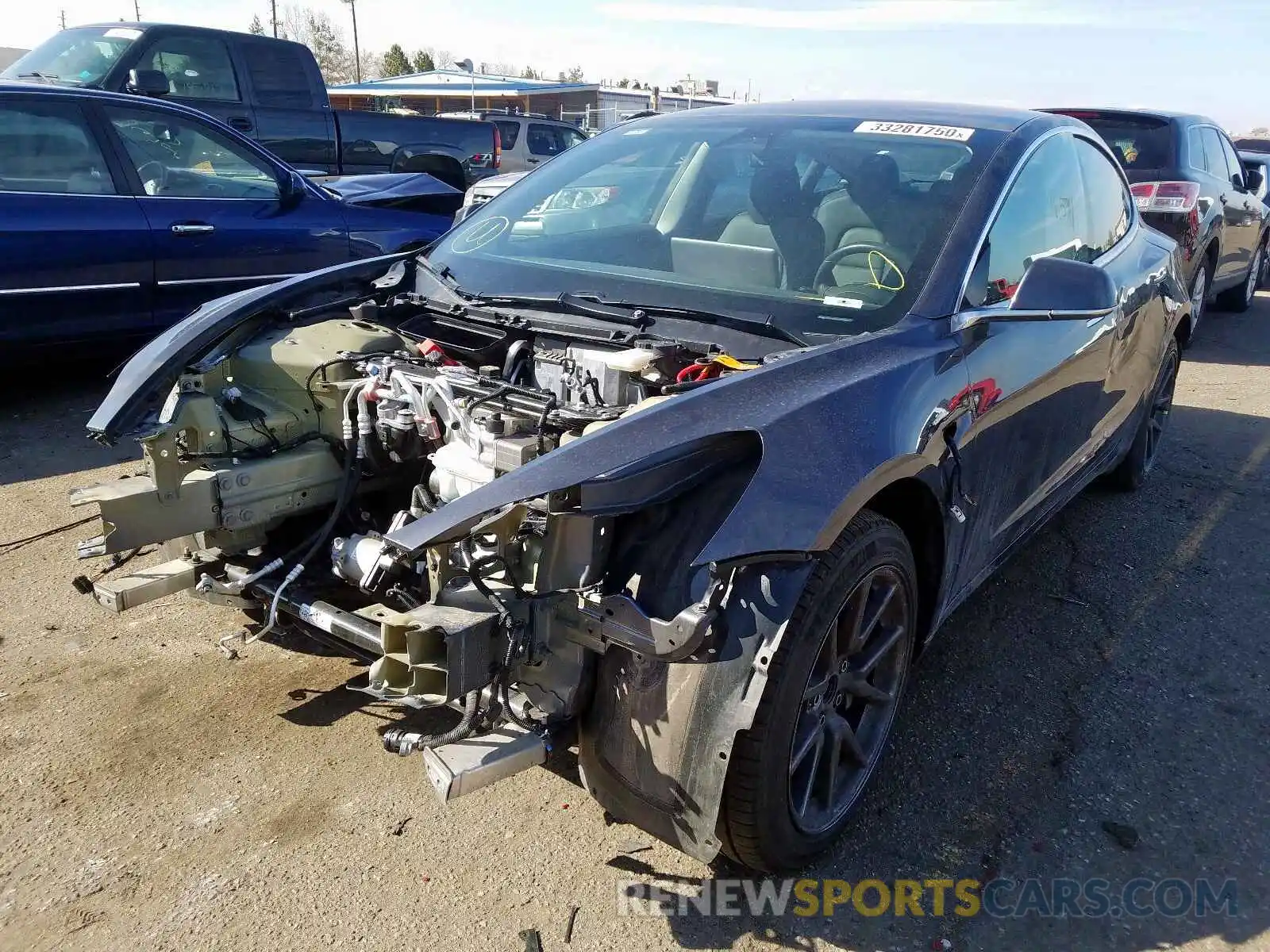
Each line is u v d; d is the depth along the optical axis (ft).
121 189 18.74
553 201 11.69
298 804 8.46
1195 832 8.62
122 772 8.78
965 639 11.72
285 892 7.49
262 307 10.16
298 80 31.30
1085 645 11.71
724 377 7.50
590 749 7.28
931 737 9.78
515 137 50.03
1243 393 23.81
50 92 18.02
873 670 8.63
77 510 14.24
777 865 7.67
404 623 6.51
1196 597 13.04
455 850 7.99
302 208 21.90
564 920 7.32
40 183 17.66
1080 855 8.29
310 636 9.06
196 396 8.89
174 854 7.84
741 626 6.65
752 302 9.14
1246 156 40.11
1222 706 10.58
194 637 11.07
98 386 20.25
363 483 9.70
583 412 7.73
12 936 7.01
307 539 9.14
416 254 11.90
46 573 12.35
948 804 8.83
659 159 11.58
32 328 17.66
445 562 6.93
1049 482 11.52
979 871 8.07
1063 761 9.52
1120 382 13.28
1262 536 15.14
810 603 6.96
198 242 19.74
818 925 7.43
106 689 10.02
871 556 7.54
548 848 8.05
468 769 6.63
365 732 9.49
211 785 8.66
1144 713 10.38
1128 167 26.63
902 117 11.30
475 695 6.90
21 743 9.11
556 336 9.29
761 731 6.86
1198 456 18.90
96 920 7.17
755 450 6.99
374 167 34.40
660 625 6.47
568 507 6.70
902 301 8.90
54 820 8.16
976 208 9.64
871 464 7.20
